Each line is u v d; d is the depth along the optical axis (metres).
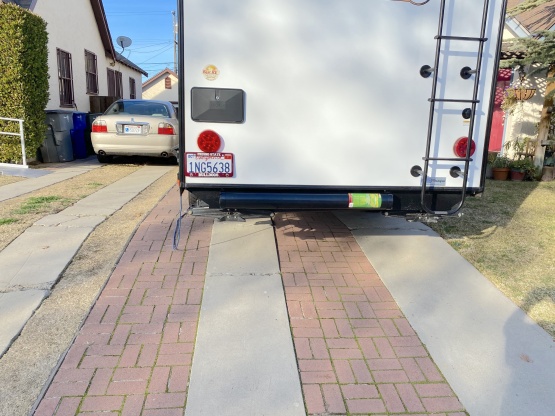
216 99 3.61
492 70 3.78
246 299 3.71
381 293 3.92
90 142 12.19
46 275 3.99
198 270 4.21
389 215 4.02
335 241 5.16
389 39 3.68
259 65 3.61
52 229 5.22
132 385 2.67
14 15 8.87
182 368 2.84
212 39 3.53
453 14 3.66
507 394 2.70
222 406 2.54
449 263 4.56
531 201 7.43
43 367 2.82
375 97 3.74
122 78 20.23
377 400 2.63
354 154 3.80
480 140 3.90
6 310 3.40
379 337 3.26
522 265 4.57
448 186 3.92
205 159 3.70
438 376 2.86
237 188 3.77
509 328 3.41
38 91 9.65
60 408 2.46
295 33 3.59
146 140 9.59
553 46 8.32
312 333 3.29
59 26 13.02
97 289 3.82
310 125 3.73
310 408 2.55
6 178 8.50
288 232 5.45
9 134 9.27
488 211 6.69
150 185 8.02
